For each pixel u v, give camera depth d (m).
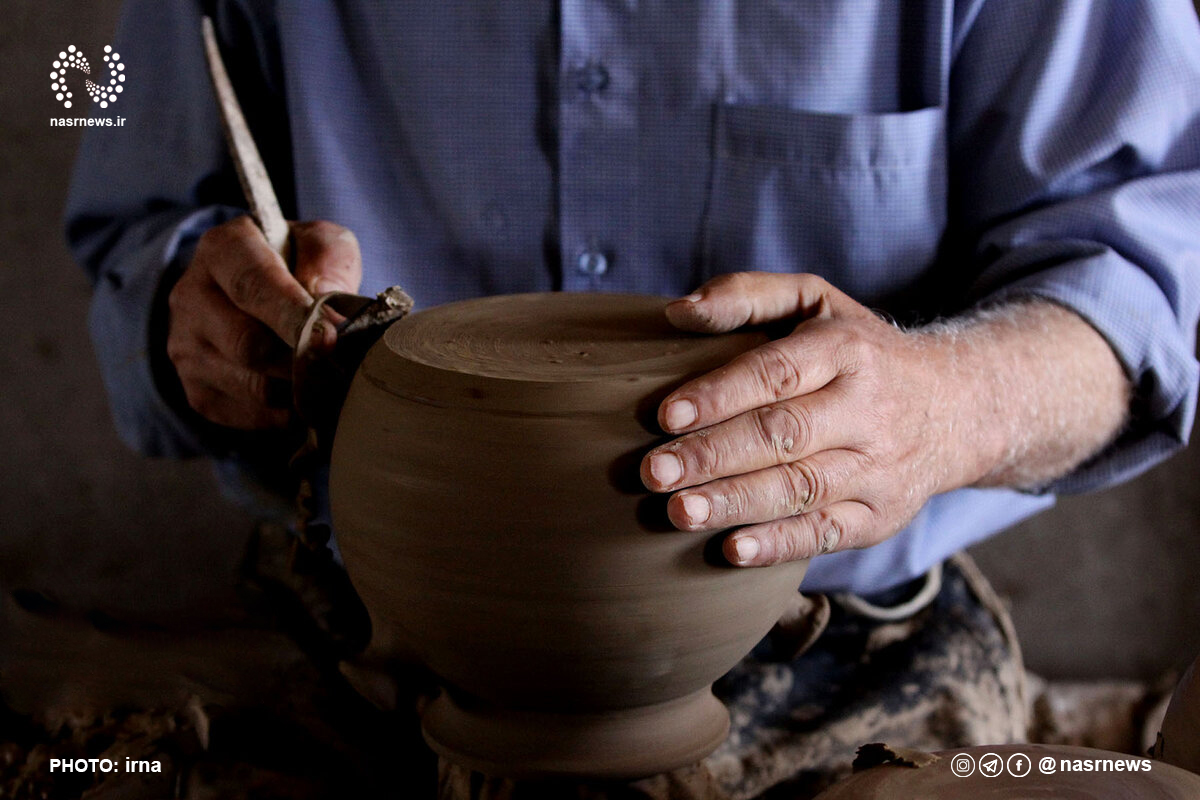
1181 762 0.71
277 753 1.06
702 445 0.64
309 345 0.78
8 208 1.69
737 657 0.74
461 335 0.75
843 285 1.13
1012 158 1.11
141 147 1.26
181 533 1.83
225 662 1.15
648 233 1.12
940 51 1.07
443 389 0.67
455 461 0.65
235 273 0.90
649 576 0.65
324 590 1.23
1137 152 1.08
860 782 0.63
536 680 0.70
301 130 1.14
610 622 0.66
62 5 1.62
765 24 1.06
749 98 1.08
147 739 1.03
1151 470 1.78
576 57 1.07
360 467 0.70
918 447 0.79
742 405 0.66
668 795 0.89
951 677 1.14
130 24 1.25
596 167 1.10
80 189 1.30
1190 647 1.84
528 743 0.75
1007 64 1.09
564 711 0.74
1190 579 1.81
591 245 1.13
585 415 0.64
